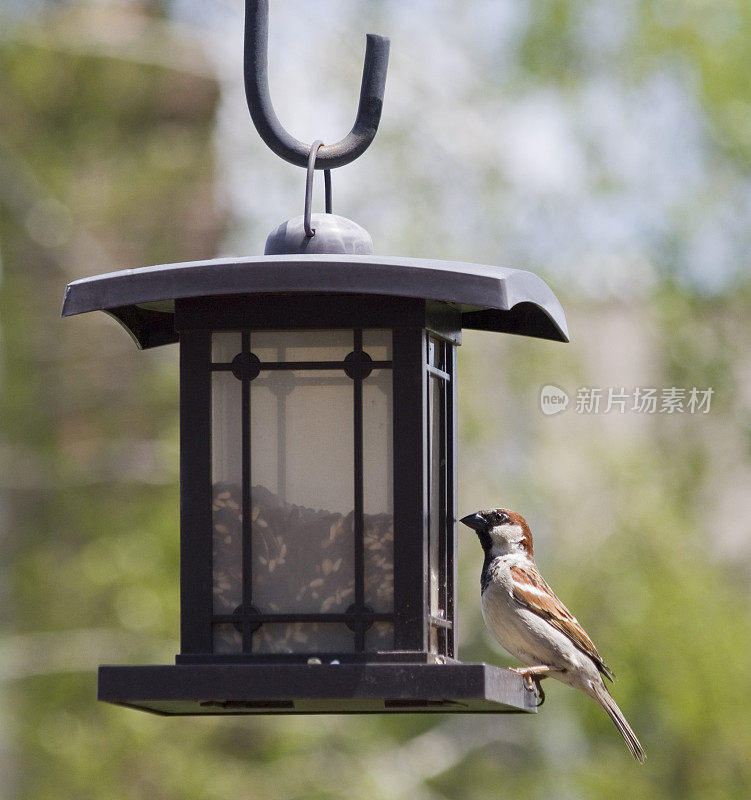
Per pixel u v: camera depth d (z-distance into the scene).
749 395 15.91
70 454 17.39
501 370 15.56
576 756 16.05
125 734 15.85
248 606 6.46
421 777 16.69
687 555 15.16
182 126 17.91
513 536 8.30
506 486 15.29
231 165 17.47
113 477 17.16
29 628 16.72
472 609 15.66
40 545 17.19
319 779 16.08
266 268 6.13
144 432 17.45
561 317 7.04
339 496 6.53
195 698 6.01
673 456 15.67
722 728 14.81
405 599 6.40
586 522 15.20
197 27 17.95
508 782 17.03
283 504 6.54
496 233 16.16
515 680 6.70
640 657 14.83
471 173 16.38
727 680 14.87
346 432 6.56
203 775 15.74
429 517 6.68
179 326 6.62
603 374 15.59
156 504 16.86
